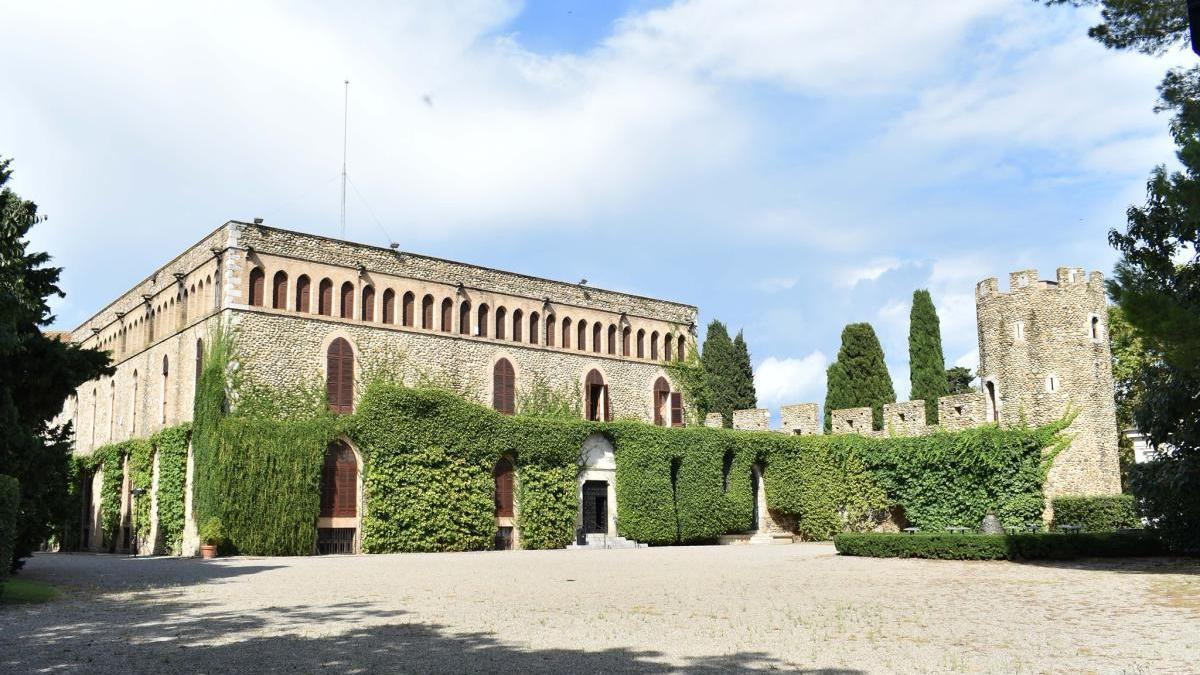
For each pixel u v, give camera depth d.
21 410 22.11
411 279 45.12
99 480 49.06
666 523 47.28
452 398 42.22
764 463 51.84
